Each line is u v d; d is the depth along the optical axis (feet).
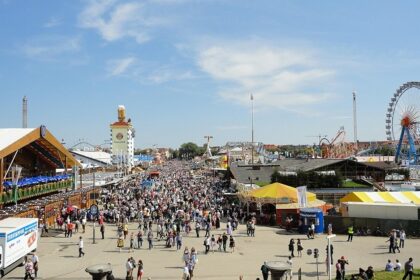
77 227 149.28
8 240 91.91
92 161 465.06
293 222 151.33
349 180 235.40
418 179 267.18
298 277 89.15
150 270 98.17
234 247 122.11
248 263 104.42
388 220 137.59
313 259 108.68
